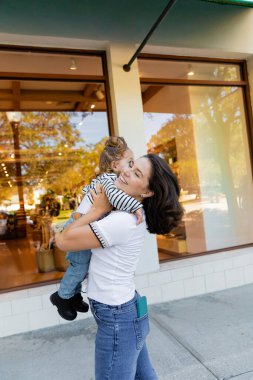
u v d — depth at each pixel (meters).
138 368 1.60
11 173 6.30
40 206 5.90
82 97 4.33
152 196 1.38
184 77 4.63
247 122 4.99
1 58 3.76
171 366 2.51
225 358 2.57
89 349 2.89
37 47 3.85
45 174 6.08
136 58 4.04
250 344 2.77
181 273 4.07
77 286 1.56
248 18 4.68
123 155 2.05
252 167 5.01
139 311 1.37
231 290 4.24
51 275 4.12
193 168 4.88
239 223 5.07
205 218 4.86
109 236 1.27
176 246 4.52
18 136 5.69
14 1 3.54
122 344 1.30
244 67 4.92
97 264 1.34
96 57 4.13
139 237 1.36
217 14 4.47
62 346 2.99
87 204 1.56
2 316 3.31
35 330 3.40
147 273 3.93
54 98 4.31
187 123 4.83
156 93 4.54
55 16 3.68
